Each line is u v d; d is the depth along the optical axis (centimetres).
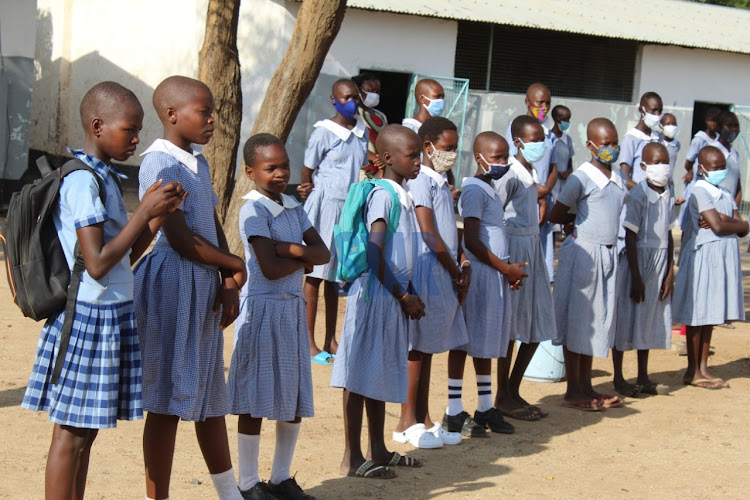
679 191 1939
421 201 501
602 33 1772
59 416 332
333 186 715
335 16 766
